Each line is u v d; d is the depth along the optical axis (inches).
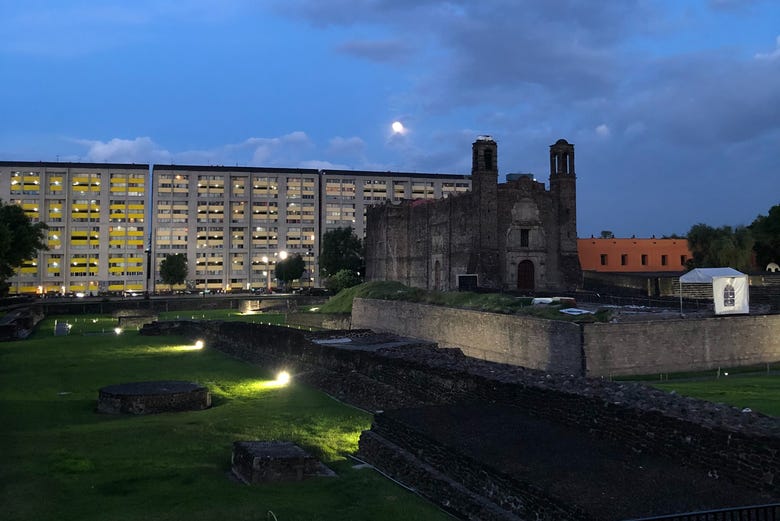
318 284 7672.2
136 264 7199.8
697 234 3346.5
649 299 1887.3
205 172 7416.3
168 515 518.9
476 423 660.7
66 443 773.3
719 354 1413.6
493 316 1660.9
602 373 1320.1
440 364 871.7
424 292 2410.2
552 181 3181.6
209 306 3769.7
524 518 478.6
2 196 6860.2
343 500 566.6
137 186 7234.3
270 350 1551.4
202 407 1050.7
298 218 7677.2
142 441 791.7
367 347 1197.7
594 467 512.1
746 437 464.8
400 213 3850.9
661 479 480.4
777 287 2281.0
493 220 2994.6
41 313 3206.2
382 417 725.9
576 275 3088.1
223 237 7440.9
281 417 947.3
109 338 2215.8
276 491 589.3
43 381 1310.3
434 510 546.6
